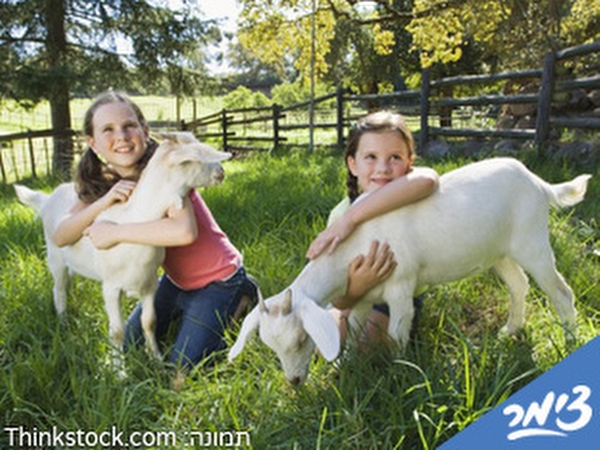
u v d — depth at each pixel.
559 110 9.18
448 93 23.50
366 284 2.61
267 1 13.37
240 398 2.50
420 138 10.61
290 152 12.76
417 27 13.83
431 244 2.65
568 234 4.05
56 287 3.38
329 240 2.59
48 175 12.33
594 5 12.70
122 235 2.72
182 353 2.83
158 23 14.75
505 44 13.69
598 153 7.15
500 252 2.85
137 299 3.70
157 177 2.70
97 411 2.40
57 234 2.96
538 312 3.22
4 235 4.90
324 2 13.81
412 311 2.71
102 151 2.92
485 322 3.27
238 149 16.16
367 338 2.72
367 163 2.73
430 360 2.59
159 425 2.40
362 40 24.14
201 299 3.14
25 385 2.63
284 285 3.47
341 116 12.93
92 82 13.59
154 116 32.56
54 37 14.17
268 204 5.22
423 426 2.20
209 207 5.30
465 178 2.78
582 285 3.36
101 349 2.92
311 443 2.20
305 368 2.34
